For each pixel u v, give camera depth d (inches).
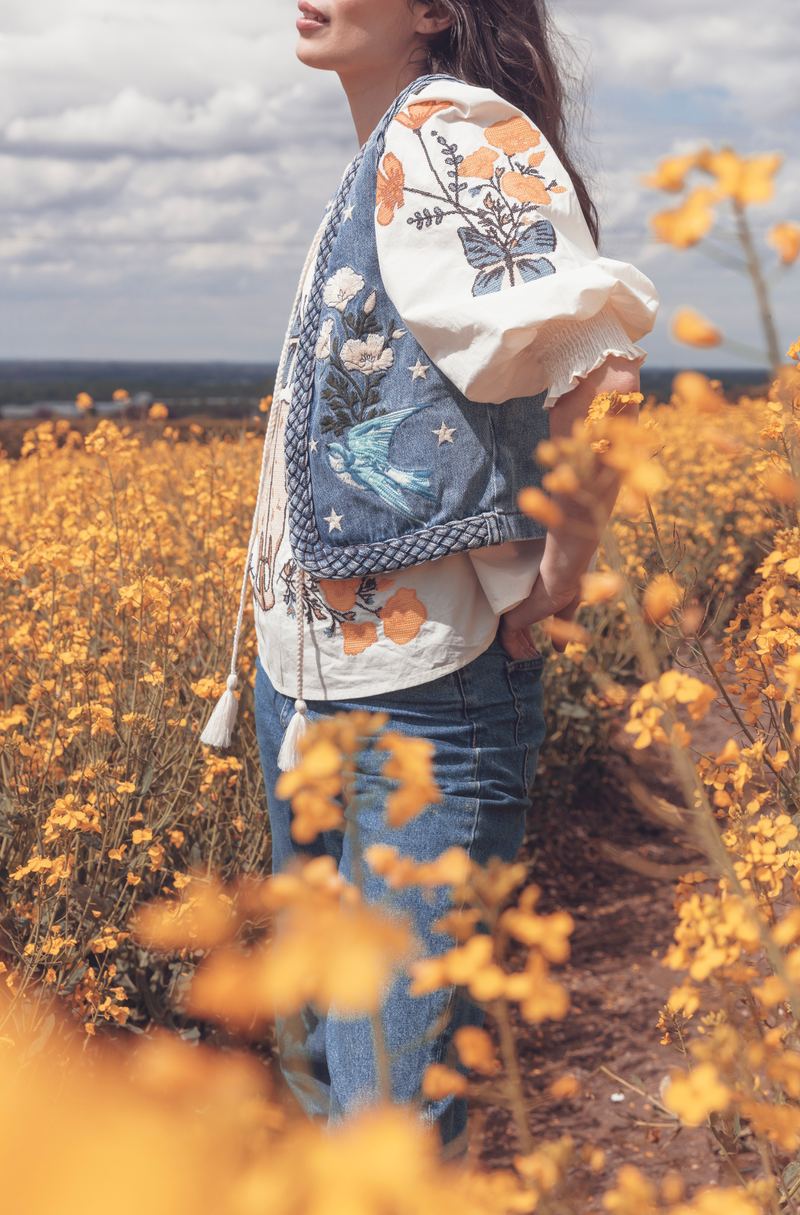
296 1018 57.3
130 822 73.5
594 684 131.8
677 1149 67.9
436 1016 45.6
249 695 87.0
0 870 69.4
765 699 48.1
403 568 48.8
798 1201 35.9
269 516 56.2
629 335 47.4
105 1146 8.5
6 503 129.8
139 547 96.0
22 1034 53.6
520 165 48.3
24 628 83.5
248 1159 11.7
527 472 49.6
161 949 68.2
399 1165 10.7
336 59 54.7
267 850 79.7
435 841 48.0
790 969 24.6
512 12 55.1
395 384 49.1
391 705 49.8
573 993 95.6
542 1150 20.4
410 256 47.5
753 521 145.4
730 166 15.5
